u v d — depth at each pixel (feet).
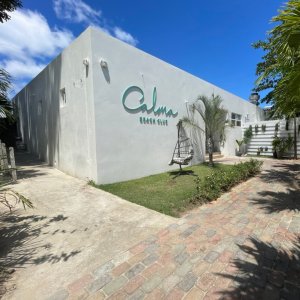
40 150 36.06
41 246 9.71
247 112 55.88
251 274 7.53
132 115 22.74
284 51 10.77
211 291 6.77
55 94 27.43
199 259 8.43
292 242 9.64
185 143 30.96
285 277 7.37
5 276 7.69
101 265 8.21
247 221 11.91
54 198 16.52
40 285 7.21
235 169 22.99
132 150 22.82
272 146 43.01
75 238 10.42
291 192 17.54
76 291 6.88
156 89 25.68
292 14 9.03
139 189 18.90
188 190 18.22
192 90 32.81
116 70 20.94
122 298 6.55
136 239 10.19
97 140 19.61
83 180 22.03
